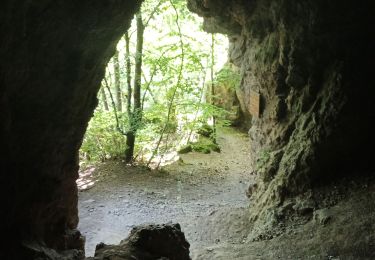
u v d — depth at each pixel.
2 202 4.04
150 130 15.25
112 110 15.20
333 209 7.51
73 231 6.13
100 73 5.61
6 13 3.38
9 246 4.13
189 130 18.34
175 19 14.77
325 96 8.29
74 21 4.35
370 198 7.35
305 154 8.36
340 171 8.22
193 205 12.05
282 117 9.54
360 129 8.00
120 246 4.57
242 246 7.68
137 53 13.67
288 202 8.36
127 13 5.14
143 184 13.55
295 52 8.64
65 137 5.23
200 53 15.79
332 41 8.18
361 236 6.49
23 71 3.92
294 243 7.09
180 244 4.82
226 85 20.44
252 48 10.38
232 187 14.14
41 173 4.84
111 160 15.08
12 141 4.10
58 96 4.69
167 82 14.89
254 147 11.14
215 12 10.30
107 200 12.15
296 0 8.32
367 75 8.02
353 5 7.91
